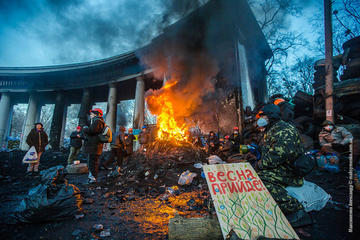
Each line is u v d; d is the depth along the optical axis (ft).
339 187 10.19
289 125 6.56
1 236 5.85
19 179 15.57
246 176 6.34
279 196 6.01
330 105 18.56
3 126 64.49
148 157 16.56
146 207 8.74
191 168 15.02
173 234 5.21
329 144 14.55
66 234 6.07
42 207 6.66
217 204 5.47
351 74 23.02
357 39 22.84
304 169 6.04
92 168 13.52
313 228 5.88
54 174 7.44
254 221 5.24
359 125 17.12
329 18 19.31
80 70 61.77
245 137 25.03
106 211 8.24
